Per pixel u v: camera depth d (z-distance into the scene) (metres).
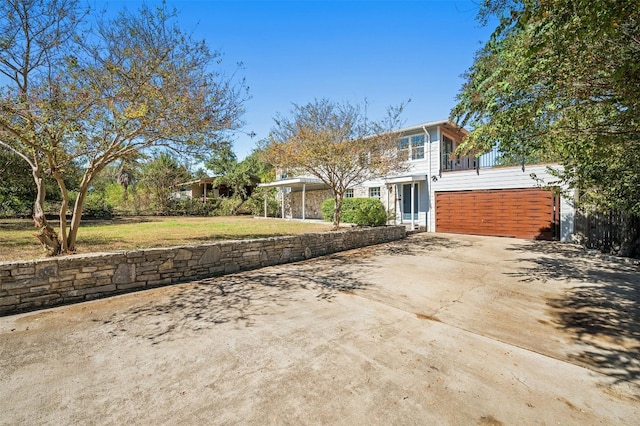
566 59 3.64
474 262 8.31
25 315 4.26
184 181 26.62
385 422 2.30
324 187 20.53
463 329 4.05
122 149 6.84
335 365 3.10
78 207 6.63
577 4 2.74
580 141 4.52
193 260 6.26
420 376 2.92
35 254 6.68
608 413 2.47
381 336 3.79
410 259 8.69
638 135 4.22
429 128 15.67
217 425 2.24
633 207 7.14
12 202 16.78
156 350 3.35
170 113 6.35
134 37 6.03
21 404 2.43
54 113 5.34
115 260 5.23
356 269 7.39
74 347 3.38
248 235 11.14
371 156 11.11
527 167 12.75
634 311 4.72
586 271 7.31
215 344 3.51
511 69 4.05
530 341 3.72
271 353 3.32
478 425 2.29
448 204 15.08
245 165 27.44
